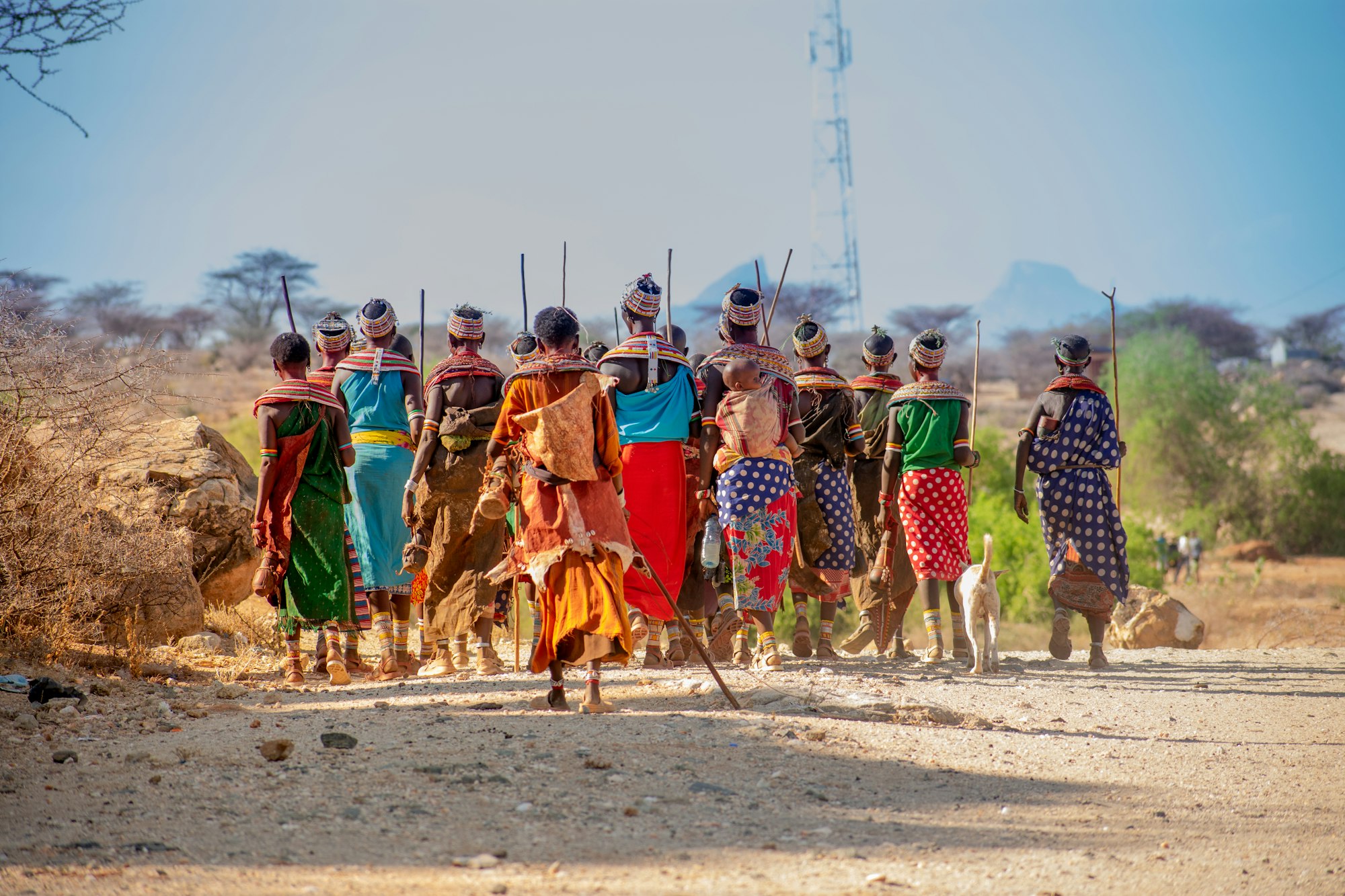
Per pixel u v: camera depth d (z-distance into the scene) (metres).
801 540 25.66
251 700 20.33
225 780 14.30
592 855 12.06
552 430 17.27
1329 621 55.44
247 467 32.81
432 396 22.84
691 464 24.59
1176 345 145.00
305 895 10.57
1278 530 122.12
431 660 24.53
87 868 11.16
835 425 25.67
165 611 25.42
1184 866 12.33
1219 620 61.56
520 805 13.56
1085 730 19.06
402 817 13.05
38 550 22.41
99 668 22.23
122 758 15.34
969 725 18.98
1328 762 17.27
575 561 17.64
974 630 24.42
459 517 22.62
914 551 25.67
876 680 22.41
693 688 20.39
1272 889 11.64
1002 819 13.98
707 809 13.77
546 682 21.27
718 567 24.69
